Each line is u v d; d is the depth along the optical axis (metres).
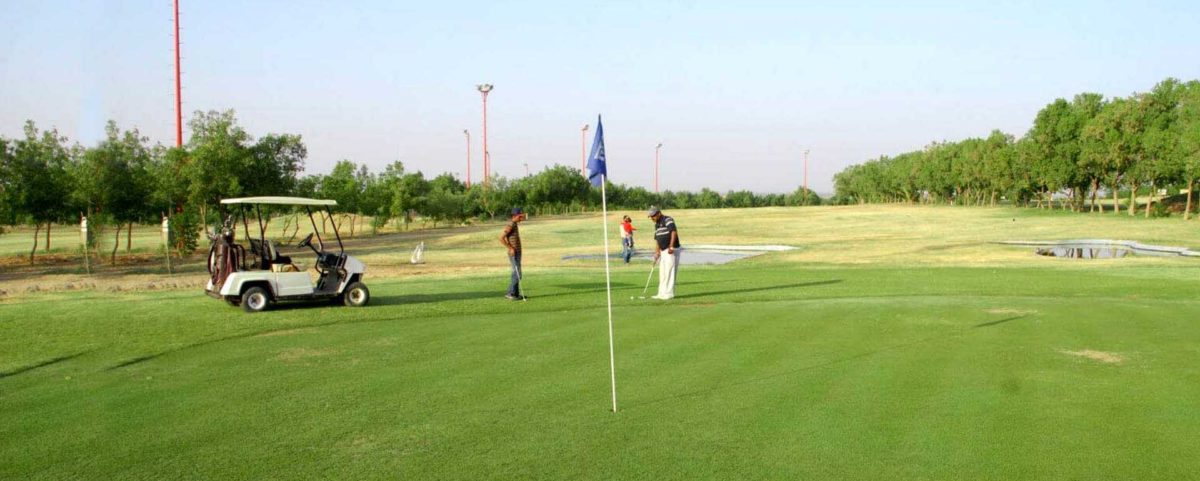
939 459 5.30
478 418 6.41
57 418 6.57
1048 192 65.06
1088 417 6.20
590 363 8.45
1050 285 15.92
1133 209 51.38
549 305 13.45
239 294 12.49
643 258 27.03
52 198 26.97
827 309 12.37
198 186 29.30
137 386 7.66
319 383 7.69
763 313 11.98
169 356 9.12
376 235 48.59
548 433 5.99
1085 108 56.69
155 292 15.76
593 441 5.79
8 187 26.11
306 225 60.00
